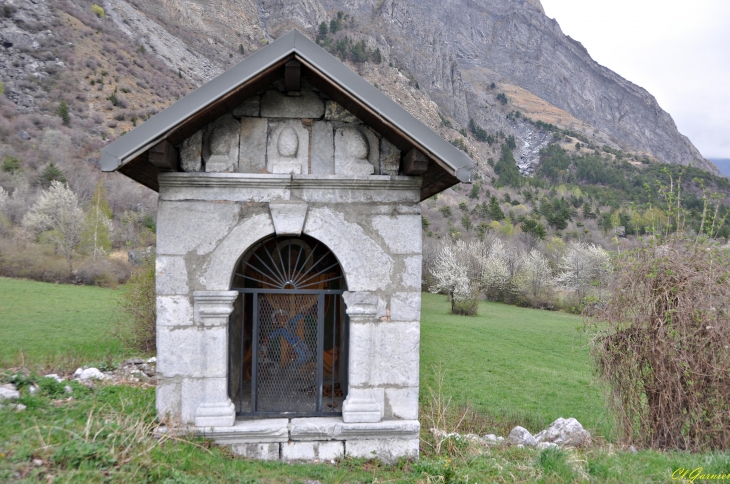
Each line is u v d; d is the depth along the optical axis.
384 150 5.66
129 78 82.56
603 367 7.35
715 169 160.62
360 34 175.50
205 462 4.86
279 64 4.96
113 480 4.05
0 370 7.88
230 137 5.50
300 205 5.46
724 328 6.58
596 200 87.88
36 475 3.83
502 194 92.19
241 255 5.48
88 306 23.84
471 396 14.41
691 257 7.01
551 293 41.12
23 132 54.94
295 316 6.29
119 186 49.03
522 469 5.53
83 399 6.41
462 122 183.12
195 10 140.50
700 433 6.75
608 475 5.35
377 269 5.58
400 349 5.59
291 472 5.08
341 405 6.22
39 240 34.09
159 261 5.36
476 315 34.91
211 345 5.39
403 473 5.25
